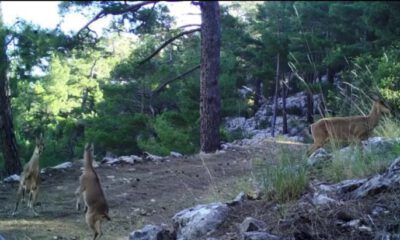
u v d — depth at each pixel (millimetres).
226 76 29531
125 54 35500
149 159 13453
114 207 9031
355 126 10023
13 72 14469
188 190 9992
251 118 42938
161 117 25453
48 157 20734
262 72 41219
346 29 37969
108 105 29984
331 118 10133
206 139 16344
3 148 13625
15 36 13266
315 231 5430
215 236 5945
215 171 11539
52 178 11180
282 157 7371
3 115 13562
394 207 5625
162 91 29625
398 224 5250
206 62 16484
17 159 13750
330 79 35562
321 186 6715
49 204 9297
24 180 8719
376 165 6996
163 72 28422
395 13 28969
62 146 28188
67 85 43406
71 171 11805
